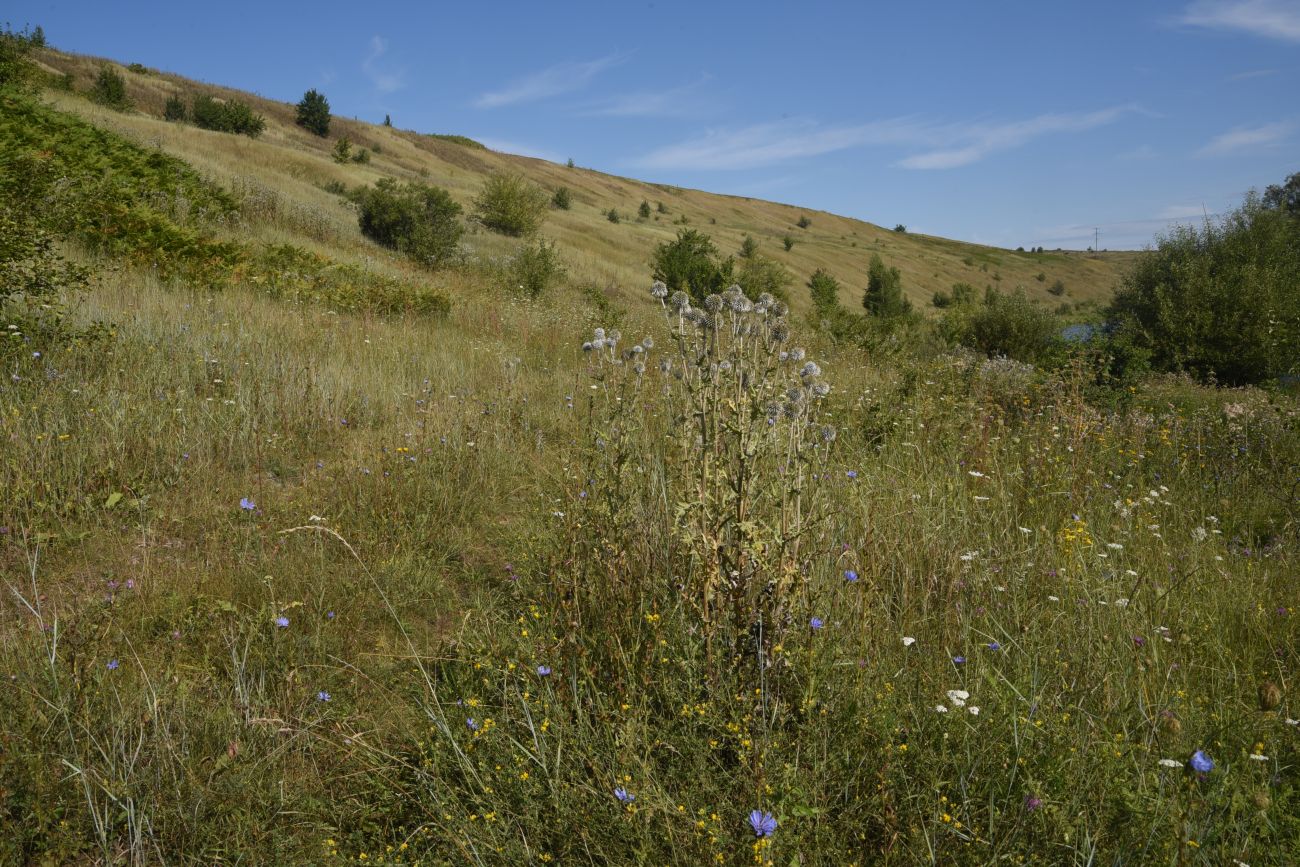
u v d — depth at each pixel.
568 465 5.26
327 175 36.16
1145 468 6.73
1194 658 3.32
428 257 23.55
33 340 6.57
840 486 4.56
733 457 3.10
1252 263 20.53
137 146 19.53
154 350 7.08
